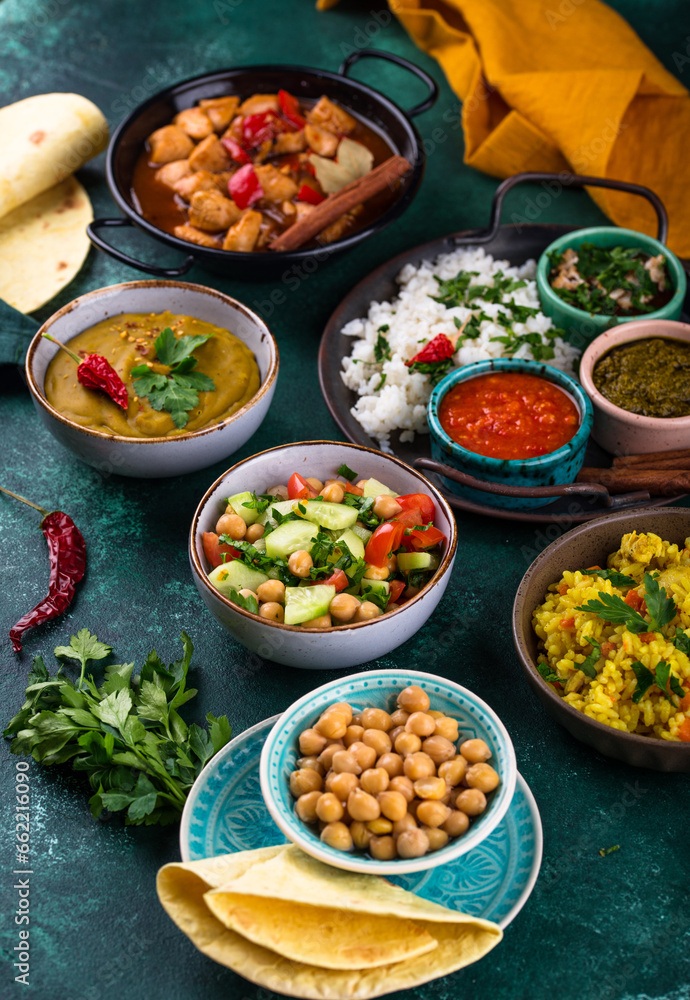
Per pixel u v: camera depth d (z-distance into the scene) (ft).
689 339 3.33
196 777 2.76
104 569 3.17
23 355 3.47
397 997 2.59
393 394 3.34
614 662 2.79
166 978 2.62
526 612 2.88
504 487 3.08
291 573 2.84
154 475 3.22
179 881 2.54
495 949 2.63
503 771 2.63
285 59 4.43
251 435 3.28
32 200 3.94
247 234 3.53
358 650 2.83
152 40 4.53
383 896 2.50
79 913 2.68
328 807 2.56
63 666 3.00
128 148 3.80
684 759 2.68
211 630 3.06
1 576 3.16
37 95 4.32
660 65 4.05
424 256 3.69
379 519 2.93
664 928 2.65
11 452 3.41
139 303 3.40
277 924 2.45
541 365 3.29
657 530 2.99
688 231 3.79
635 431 3.22
